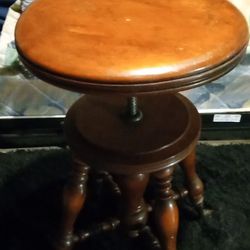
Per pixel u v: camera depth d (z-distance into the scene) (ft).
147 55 1.54
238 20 1.79
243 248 2.79
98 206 3.04
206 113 3.51
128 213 2.30
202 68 1.54
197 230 2.90
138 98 2.29
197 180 2.75
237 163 3.42
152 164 2.00
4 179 3.26
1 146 3.68
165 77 1.50
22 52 1.64
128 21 1.73
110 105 2.26
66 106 3.41
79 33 1.66
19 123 3.52
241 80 3.28
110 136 2.09
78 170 2.29
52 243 2.56
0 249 2.78
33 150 3.58
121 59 1.52
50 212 3.01
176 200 2.78
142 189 2.17
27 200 3.10
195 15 1.79
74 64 1.52
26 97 3.33
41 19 1.78
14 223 2.94
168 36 1.64
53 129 3.59
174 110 2.24
